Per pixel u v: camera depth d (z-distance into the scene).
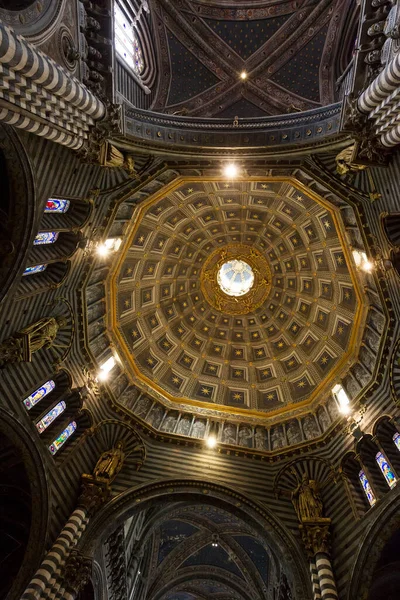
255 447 23.61
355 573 16.33
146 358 27.02
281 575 22.31
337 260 25.39
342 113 16.52
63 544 17.20
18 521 19.83
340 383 23.52
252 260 30.20
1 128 13.47
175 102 26.47
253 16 25.84
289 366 27.72
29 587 15.58
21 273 15.98
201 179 21.77
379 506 17.16
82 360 21.92
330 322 26.23
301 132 18.97
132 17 23.83
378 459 19.38
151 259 27.69
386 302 19.34
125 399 24.23
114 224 21.78
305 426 23.97
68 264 19.48
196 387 27.81
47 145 15.20
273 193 25.22
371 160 15.87
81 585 16.91
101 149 16.58
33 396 19.05
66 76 12.94
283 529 19.27
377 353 20.23
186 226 28.38
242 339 29.94
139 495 20.44
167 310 29.38
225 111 26.52
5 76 10.65
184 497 20.92
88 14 16.81
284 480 21.59
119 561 22.39
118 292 25.86
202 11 25.95
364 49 15.55
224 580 30.17
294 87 25.84
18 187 14.86
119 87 21.06
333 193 19.58
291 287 29.20
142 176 20.47
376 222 18.00
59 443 20.05
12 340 16.80
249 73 26.45
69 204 19.00
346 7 23.94
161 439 23.16
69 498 19.22
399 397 18.81
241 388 27.97
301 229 26.88
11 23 11.44
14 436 17.44
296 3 25.20
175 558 30.16
